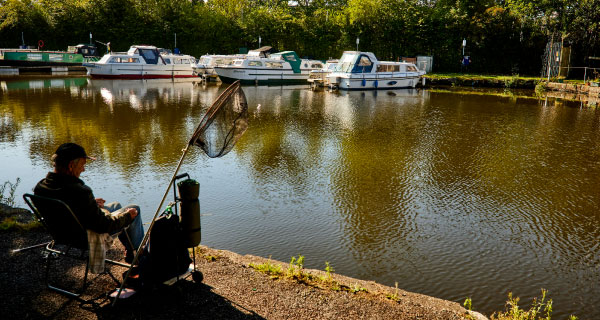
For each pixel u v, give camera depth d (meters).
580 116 18.19
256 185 8.38
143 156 10.20
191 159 10.02
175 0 46.66
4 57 34.28
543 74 37.03
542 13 39.75
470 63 42.28
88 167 9.21
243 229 6.44
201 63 35.12
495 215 7.24
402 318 3.29
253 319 3.13
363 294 3.62
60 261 3.82
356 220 6.90
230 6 48.91
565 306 4.73
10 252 3.98
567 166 10.24
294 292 3.56
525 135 13.89
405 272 5.37
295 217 6.93
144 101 20.53
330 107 20.00
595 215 7.29
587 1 35.84
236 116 3.40
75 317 3.04
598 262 5.73
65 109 17.20
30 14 43.34
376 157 10.71
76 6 44.19
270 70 32.44
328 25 46.03
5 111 16.28
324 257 5.68
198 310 3.20
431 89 30.92
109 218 3.00
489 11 41.06
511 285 5.14
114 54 33.41
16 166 9.26
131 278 3.31
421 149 11.66
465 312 3.50
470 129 14.82
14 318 2.99
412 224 6.81
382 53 44.78
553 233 6.59
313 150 11.25
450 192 8.30
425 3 47.06
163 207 7.13
